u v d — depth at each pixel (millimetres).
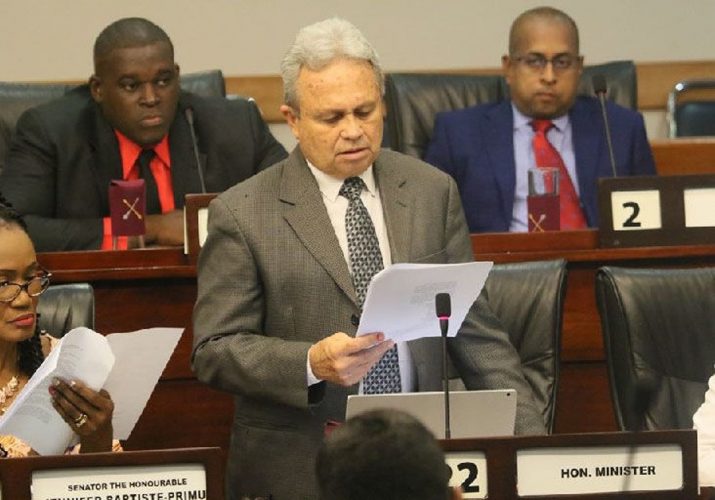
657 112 14883
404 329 6805
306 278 7324
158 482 6082
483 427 6820
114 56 10602
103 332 9492
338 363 6801
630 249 9711
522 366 8578
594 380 9789
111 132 10797
